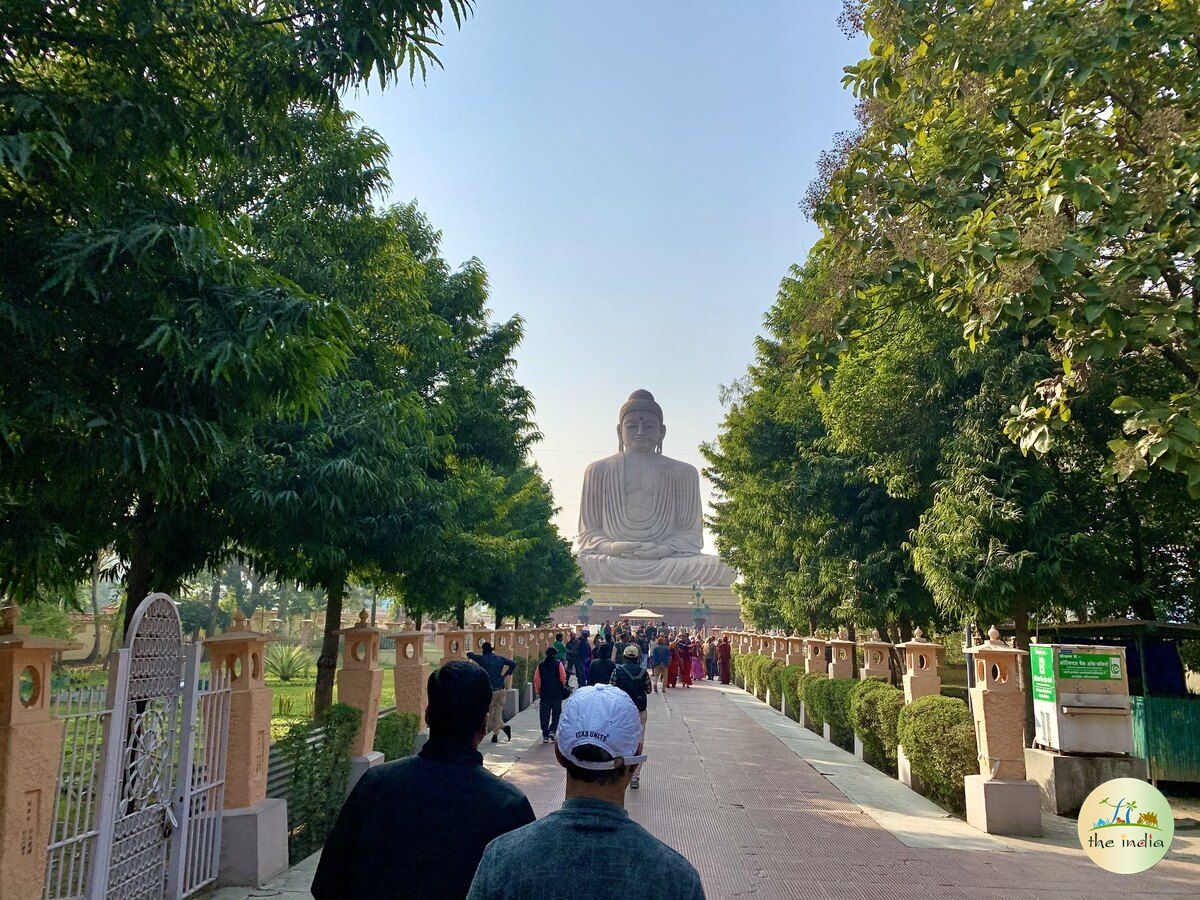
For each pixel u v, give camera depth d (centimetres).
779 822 1079
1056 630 1530
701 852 932
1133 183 820
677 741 1798
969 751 1125
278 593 6494
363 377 1131
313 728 959
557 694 1772
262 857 772
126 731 621
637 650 1380
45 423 486
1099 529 1416
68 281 446
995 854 938
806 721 2169
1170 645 1484
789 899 774
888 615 1822
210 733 744
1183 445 695
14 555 643
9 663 491
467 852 319
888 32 941
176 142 540
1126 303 725
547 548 3206
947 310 886
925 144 1106
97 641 2278
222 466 788
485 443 1619
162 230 480
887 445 1531
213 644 779
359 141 1093
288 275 1015
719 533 3906
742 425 2225
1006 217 786
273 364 547
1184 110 824
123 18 517
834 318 964
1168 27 834
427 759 344
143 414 511
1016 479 1310
